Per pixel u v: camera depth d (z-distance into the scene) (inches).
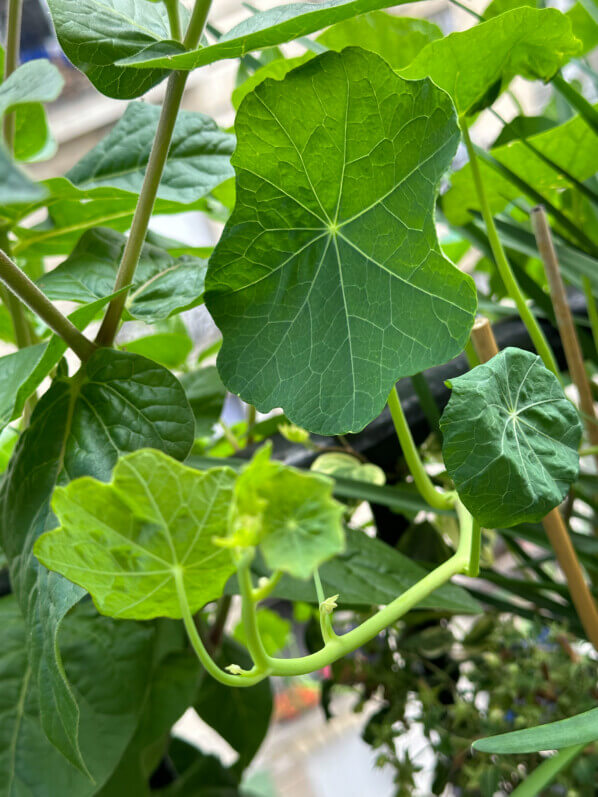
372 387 6.6
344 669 13.1
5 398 7.6
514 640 12.4
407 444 8.8
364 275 6.9
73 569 5.6
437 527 13.2
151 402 8.0
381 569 9.8
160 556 5.5
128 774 10.7
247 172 6.8
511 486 6.2
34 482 7.8
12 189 3.4
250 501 4.1
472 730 11.8
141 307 9.3
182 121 11.6
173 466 5.0
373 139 6.6
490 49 8.5
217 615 13.0
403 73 8.5
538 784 7.4
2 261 7.3
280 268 7.1
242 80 13.6
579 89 14.8
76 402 8.1
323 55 6.2
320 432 6.8
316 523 4.1
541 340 10.2
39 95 5.9
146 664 9.9
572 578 9.1
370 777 25.8
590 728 6.1
